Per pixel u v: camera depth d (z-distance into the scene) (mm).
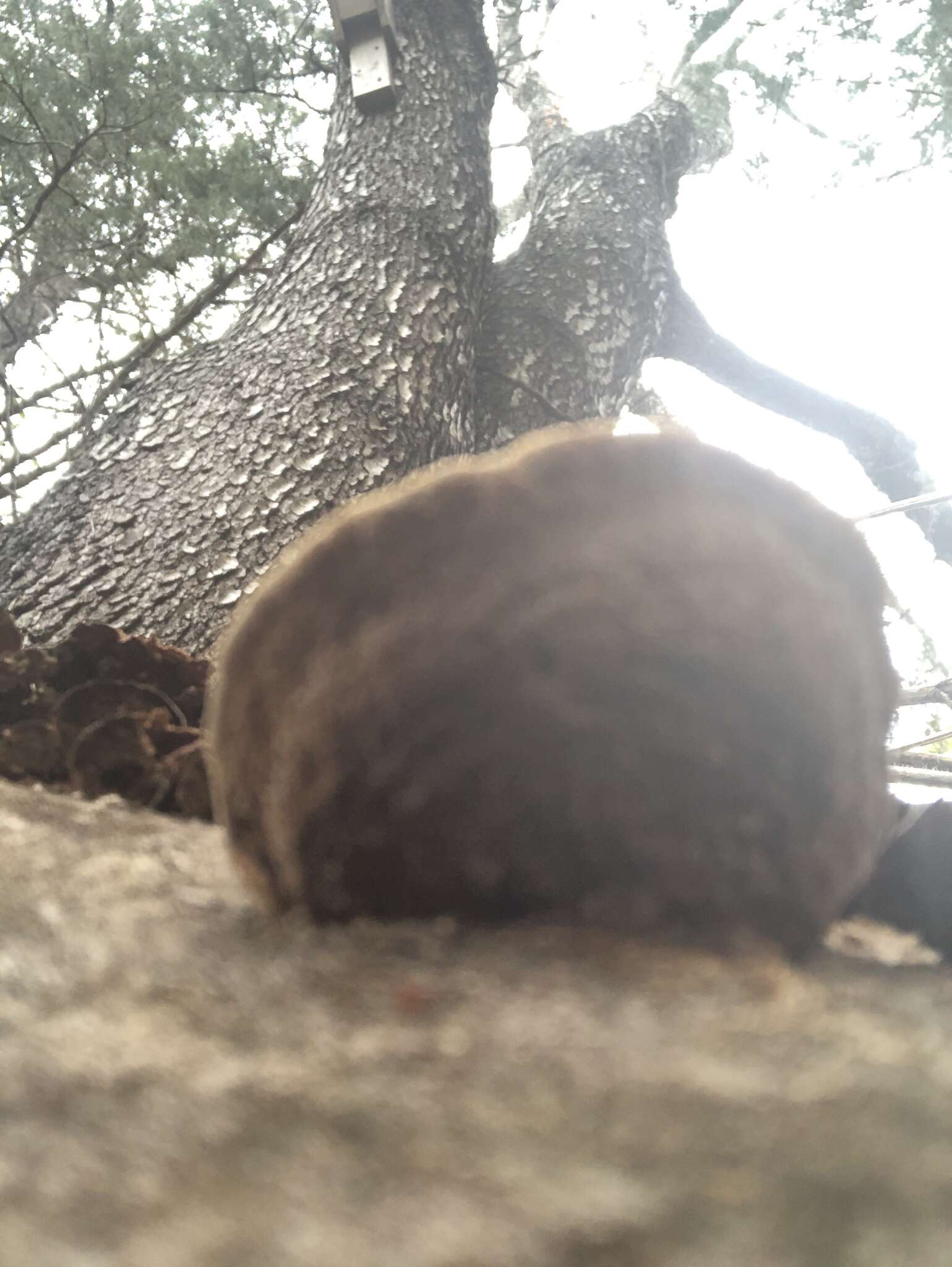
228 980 625
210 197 4285
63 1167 407
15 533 2320
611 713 678
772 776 701
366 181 3135
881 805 812
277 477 2252
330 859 731
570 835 679
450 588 719
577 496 734
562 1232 359
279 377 2471
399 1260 346
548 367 3225
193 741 1518
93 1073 487
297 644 764
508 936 679
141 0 4305
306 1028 550
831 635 744
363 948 679
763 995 596
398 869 711
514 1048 512
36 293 4875
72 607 2045
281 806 760
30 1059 500
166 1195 388
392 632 718
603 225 3697
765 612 709
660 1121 435
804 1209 375
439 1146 420
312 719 735
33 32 4344
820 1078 472
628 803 676
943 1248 355
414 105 3354
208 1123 440
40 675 1621
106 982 616
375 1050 514
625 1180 391
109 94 4227
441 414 2627
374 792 707
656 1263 347
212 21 4320
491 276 3492
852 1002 657
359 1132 434
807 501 784
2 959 646
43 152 4328
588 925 680
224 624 2027
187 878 929
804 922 739
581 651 683
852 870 776
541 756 679
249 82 4418
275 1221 369
